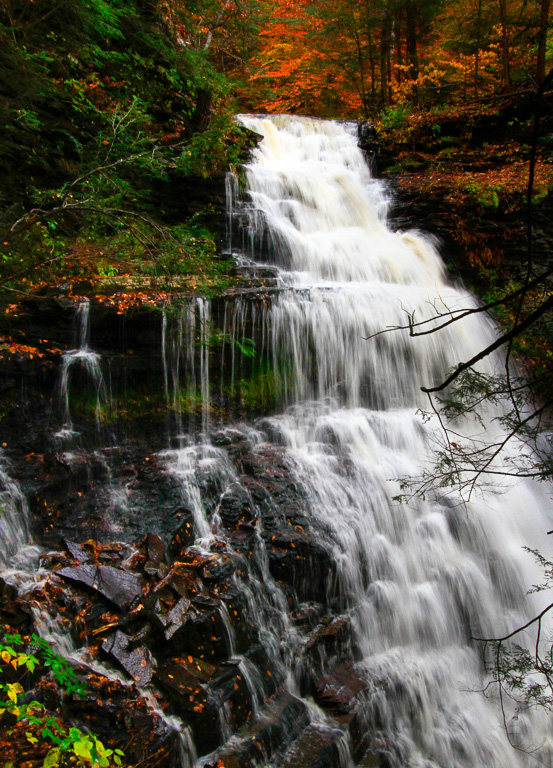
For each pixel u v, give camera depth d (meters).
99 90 10.68
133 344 7.55
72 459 6.55
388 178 15.30
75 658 4.58
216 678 4.93
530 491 8.91
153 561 5.64
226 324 8.24
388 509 7.44
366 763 5.23
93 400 7.21
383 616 6.62
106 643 4.71
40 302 6.95
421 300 10.60
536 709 6.34
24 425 6.64
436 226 13.29
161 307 7.53
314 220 12.78
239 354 8.41
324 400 9.19
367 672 5.97
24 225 5.81
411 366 10.13
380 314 9.90
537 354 5.62
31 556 5.48
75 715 4.16
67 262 7.30
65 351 7.10
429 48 20.08
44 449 6.57
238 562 5.93
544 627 7.42
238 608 5.51
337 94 22.30
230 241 11.40
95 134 10.19
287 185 12.89
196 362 8.00
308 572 6.29
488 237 13.09
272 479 7.22
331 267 11.69
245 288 8.78
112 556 5.63
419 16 18.17
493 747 6.00
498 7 17.62
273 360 8.73
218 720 4.67
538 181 13.12
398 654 6.44
